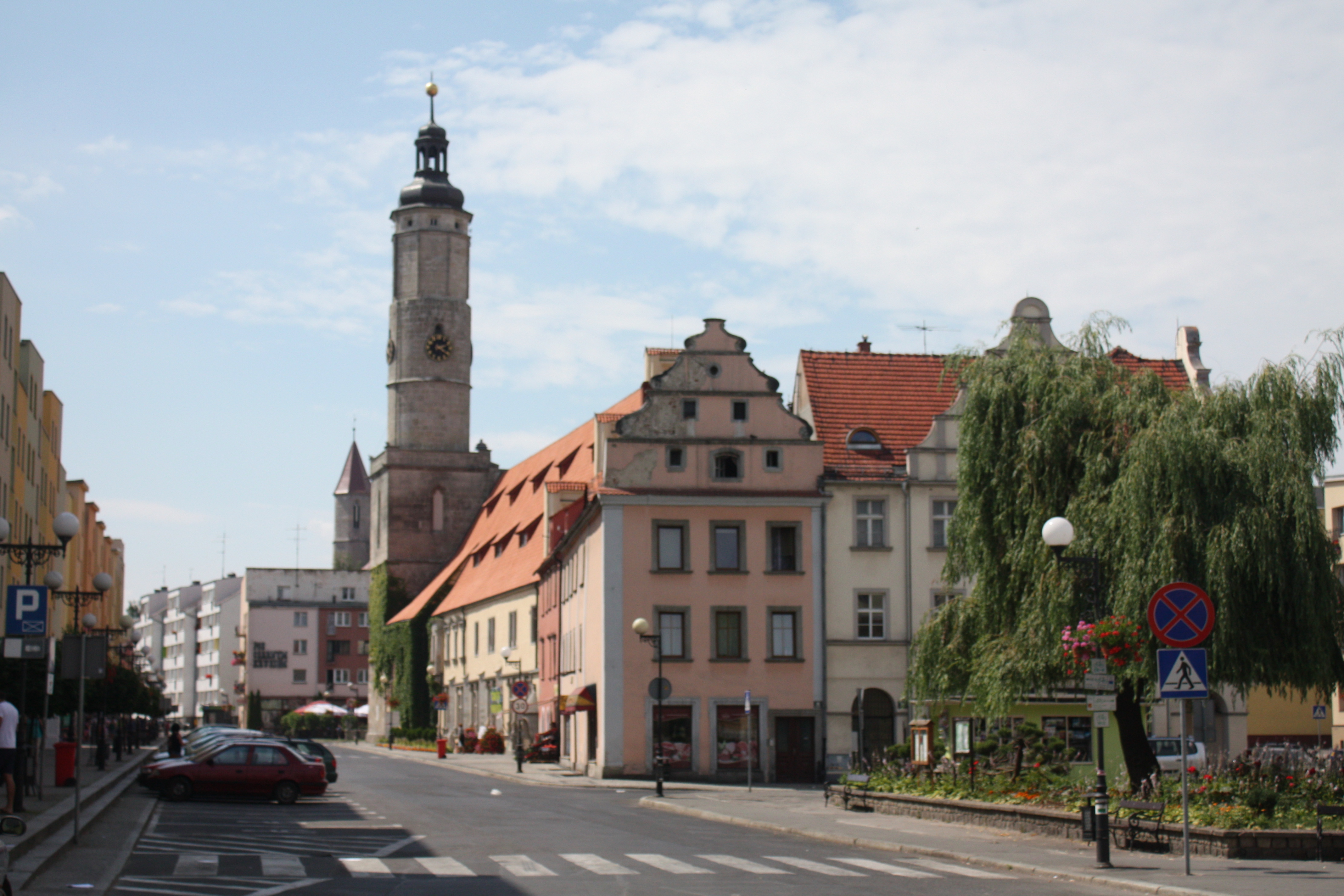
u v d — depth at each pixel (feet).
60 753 117.60
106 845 77.51
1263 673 86.38
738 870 67.46
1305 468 87.66
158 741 343.87
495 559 299.17
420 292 346.95
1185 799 64.03
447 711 317.83
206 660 640.17
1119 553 90.17
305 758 123.03
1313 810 76.95
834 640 172.14
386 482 345.92
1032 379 101.71
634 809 116.47
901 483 175.52
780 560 173.78
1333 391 90.02
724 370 176.76
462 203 350.02
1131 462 90.53
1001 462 101.35
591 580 181.06
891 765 115.44
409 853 76.33
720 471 174.81
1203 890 57.52
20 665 108.47
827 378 186.19
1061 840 81.61
